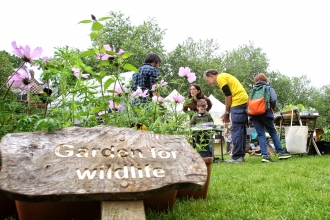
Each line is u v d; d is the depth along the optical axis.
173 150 1.88
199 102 5.08
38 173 1.57
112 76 2.36
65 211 1.80
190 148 1.91
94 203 1.85
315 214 2.05
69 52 2.24
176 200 2.48
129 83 2.62
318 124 45.56
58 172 1.60
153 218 1.98
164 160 1.81
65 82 2.22
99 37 2.25
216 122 10.83
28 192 1.49
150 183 1.66
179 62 36.25
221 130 5.14
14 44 2.07
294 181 3.19
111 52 2.27
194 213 2.14
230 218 2.00
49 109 2.27
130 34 33.69
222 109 12.55
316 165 4.82
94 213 1.85
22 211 1.77
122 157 1.76
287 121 7.98
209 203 2.36
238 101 5.75
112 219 1.55
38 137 1.75
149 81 3.76
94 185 1.58
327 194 2.63
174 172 1.75
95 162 1.70
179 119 2.69
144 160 1.78
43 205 1.77
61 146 1.73
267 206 2.30
